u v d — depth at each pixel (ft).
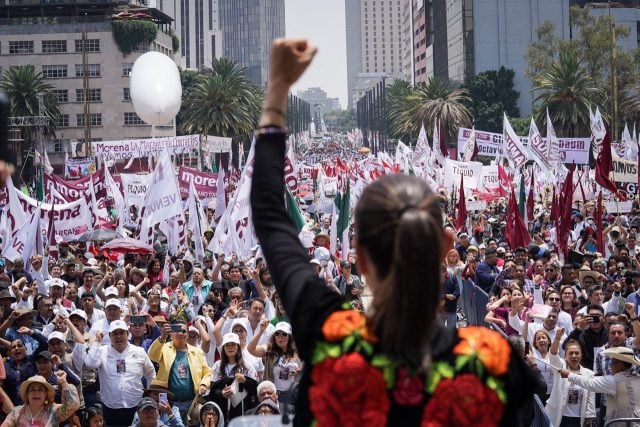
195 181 102.99
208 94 297.53
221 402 40.22
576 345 38.75
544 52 294.05
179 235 77.10
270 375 40.32
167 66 74.90
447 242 8.11
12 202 74.43
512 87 397.80
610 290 53.78
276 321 46.26
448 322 60.23
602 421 38.50
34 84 298.56
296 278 8.20
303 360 8.07
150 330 47.60
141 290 63.16
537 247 75.15
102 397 41.65
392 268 7.75
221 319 45.24
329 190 138.92
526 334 45.39
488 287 65.41
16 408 36.86
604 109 278.26
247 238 73.31
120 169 165.68
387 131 552.00
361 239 7.96
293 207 70.44
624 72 285.43
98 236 82.33
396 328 7.68
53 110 305.94
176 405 41.24
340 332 7.84
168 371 41.11
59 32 389.19
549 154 114.21
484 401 7.72
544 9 410.52
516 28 411.34
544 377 41.01
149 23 389.19
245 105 315.78
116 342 41.70
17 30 389.19
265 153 8.52
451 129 353.51
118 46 388.16
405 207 7.81
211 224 99.55
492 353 7.84
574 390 39.34
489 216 129.18
